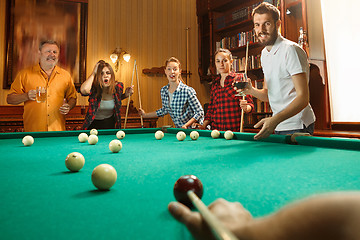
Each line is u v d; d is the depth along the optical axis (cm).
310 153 147
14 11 477
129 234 50
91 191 81
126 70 554
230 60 321
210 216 35
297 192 77
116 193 79
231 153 153
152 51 577
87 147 188
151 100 570
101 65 334
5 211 63
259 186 84
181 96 338
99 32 537
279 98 224
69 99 369
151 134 285
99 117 357
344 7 348
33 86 344
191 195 53
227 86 315
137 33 567
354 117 343
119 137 244
